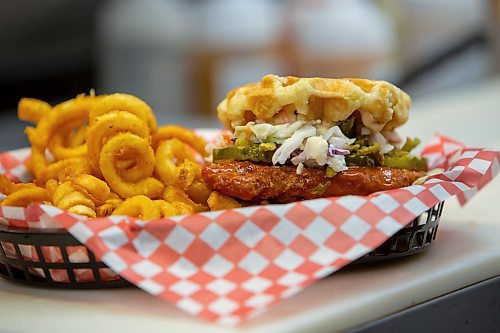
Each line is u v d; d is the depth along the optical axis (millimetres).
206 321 399
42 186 542
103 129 510
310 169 482
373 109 491
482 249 488
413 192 454
